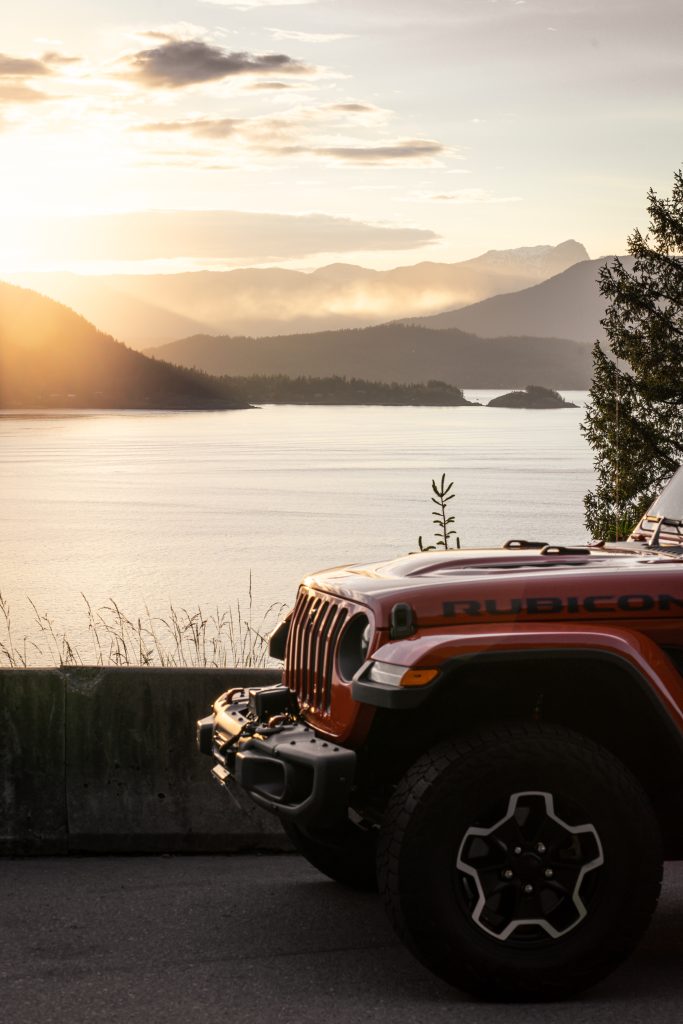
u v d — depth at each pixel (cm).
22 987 401
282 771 420
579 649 390
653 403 2812
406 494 14862
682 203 2925
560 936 386
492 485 16388
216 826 609
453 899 379
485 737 388
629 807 388
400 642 394
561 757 384
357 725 408
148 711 615
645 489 2719
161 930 469
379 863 389
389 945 452
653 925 487
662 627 407
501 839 385
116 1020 370
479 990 383
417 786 383
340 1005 384
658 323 2877
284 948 447
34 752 607
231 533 10469
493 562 459
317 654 440
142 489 16112
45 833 602
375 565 480
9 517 12112
